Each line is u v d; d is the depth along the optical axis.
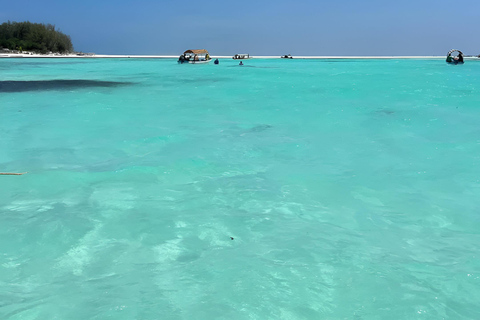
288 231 4.70
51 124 10.73
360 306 3.31
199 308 3.24
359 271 3.84
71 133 9.74
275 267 3.88
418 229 4.82
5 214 5.02
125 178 6.47
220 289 3.51
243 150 8.30
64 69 37.34
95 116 12.00
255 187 6.14
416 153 8.13
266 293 3.46
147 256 4.07
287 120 11.47
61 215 5.01
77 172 6.74
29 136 9.39
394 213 5.28
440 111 12.38
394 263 4.01
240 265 3.91
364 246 4.36
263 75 28.80
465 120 11.08
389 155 8.00
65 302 3.30
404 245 4.41
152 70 36.81
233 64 51.19
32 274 3.72
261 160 7.63
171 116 12.17
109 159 7.63
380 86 19.09
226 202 5.55
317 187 6.20
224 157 7.79
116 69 38.41
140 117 11.95
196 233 4.61
